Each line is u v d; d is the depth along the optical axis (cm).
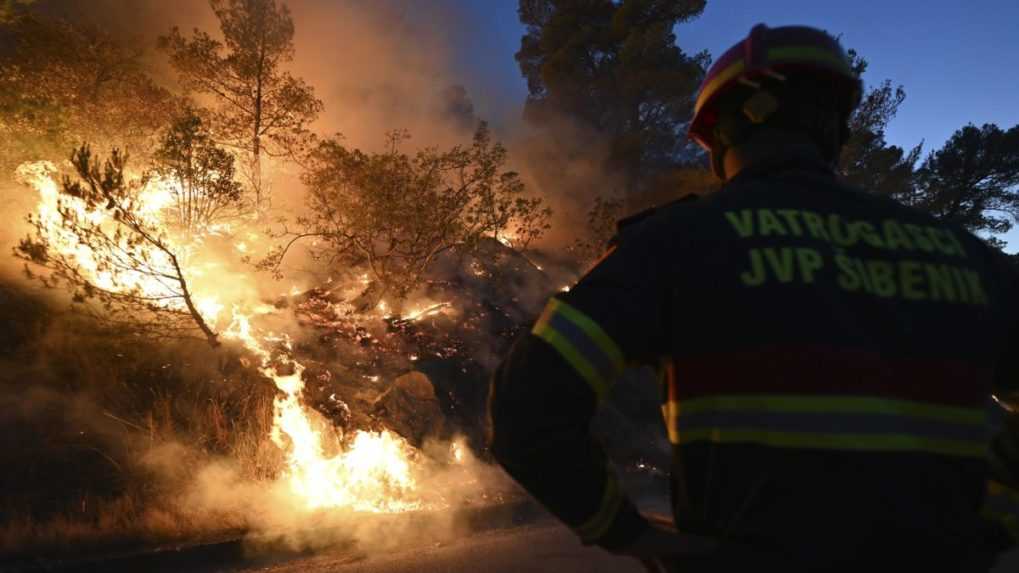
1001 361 120
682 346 111
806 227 114
